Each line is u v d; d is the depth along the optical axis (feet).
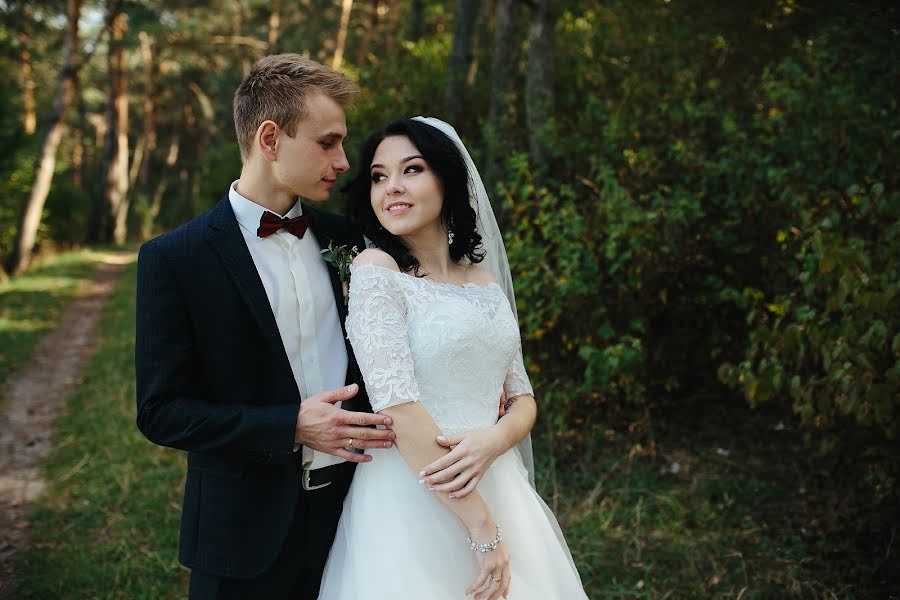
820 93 12.00
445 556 6.03
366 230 6.78
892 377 8.73
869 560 10.30
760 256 13.91
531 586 6.32
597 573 10.62
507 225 16.40
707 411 15.39
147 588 10.91
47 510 13.60
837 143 11.70
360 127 20.06
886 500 11.10
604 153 15.01
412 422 5.79
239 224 6.56
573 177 15.99
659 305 14.46
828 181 11.76
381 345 5.86
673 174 14.46
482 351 6.22
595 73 17.57
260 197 6.54
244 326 6.34
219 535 6.43
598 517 12.07
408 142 6.42
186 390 6.21
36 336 29.17
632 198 14.26
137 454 15.97
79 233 67.36
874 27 9.18
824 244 9.75
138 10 58.65
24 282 42.60
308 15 55.98
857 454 11.17
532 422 6.72
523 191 14.20
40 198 48.32
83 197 69.92
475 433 6.04
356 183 6.77
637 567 10.72
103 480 14.76
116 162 75.46
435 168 6.39
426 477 5.77
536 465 13.79
